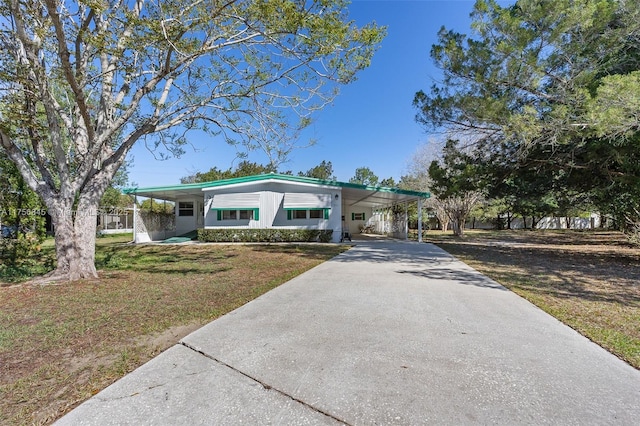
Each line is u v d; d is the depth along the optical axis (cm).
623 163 858
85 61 652
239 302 516
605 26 745
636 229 1220
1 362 304
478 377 272
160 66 717
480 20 866
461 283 664
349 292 579
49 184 729
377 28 651
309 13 571
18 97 700
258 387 255
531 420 215
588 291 601
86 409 228
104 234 2691
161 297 549
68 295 564
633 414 222
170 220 2234
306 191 1739
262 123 880
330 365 292
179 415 220
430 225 3503
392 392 248
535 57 781
